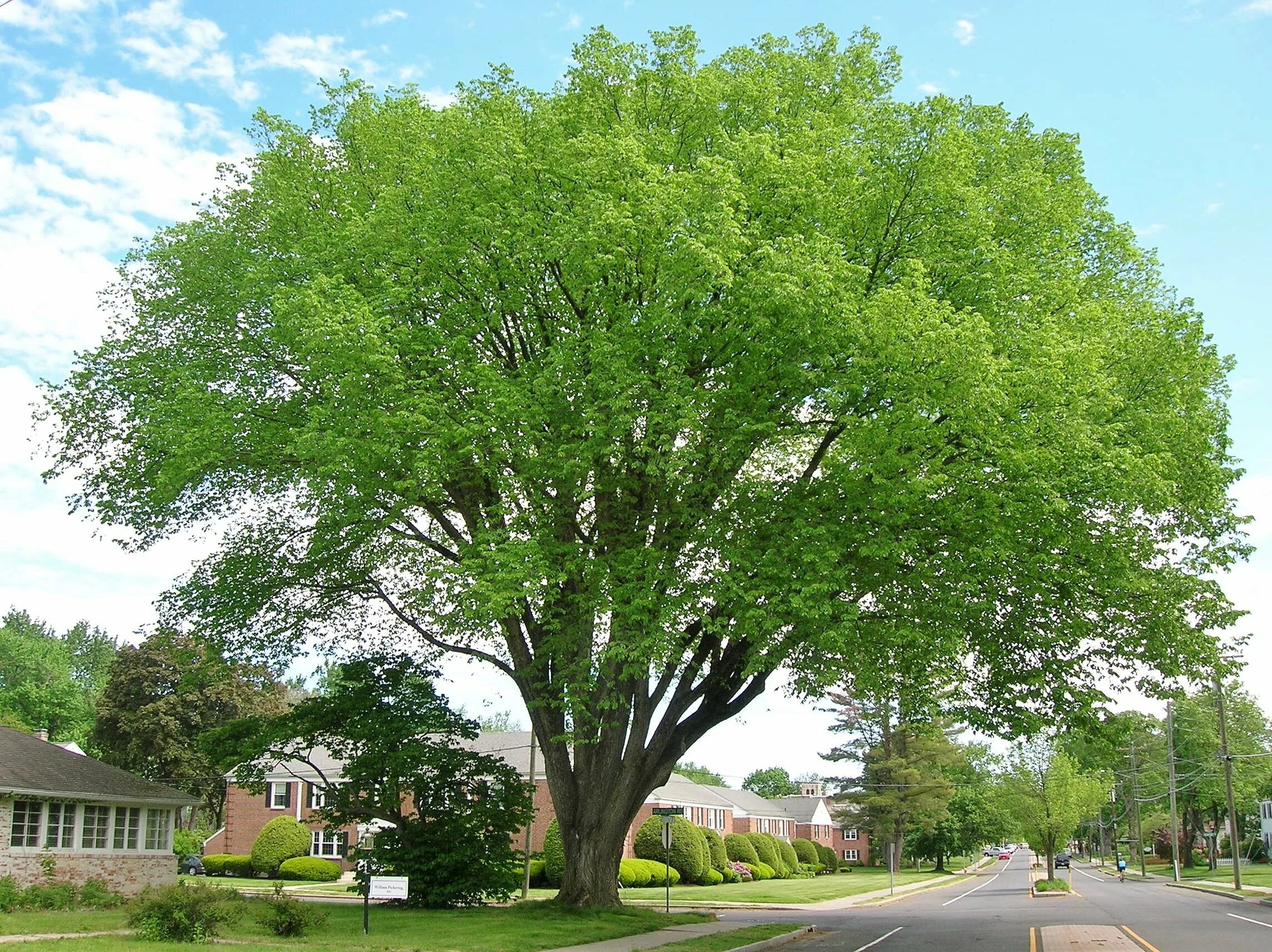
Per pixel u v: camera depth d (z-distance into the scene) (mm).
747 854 68812
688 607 18781
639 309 19438
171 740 59531
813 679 19641
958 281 19656
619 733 24531
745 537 18828
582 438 19266
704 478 19844
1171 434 20625
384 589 27328
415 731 26109
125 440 25109
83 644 122062
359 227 20109
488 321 21000
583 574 19281
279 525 26562
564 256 19812
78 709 88250
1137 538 21109
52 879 25625
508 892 27625
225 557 25625
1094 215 24047
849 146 21047
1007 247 20969
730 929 23578
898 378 17312
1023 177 21141
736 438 18531
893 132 19969
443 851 26328
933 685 23219
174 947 16859
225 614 24984
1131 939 21531
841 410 18781
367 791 26609
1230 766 49250
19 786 24531
